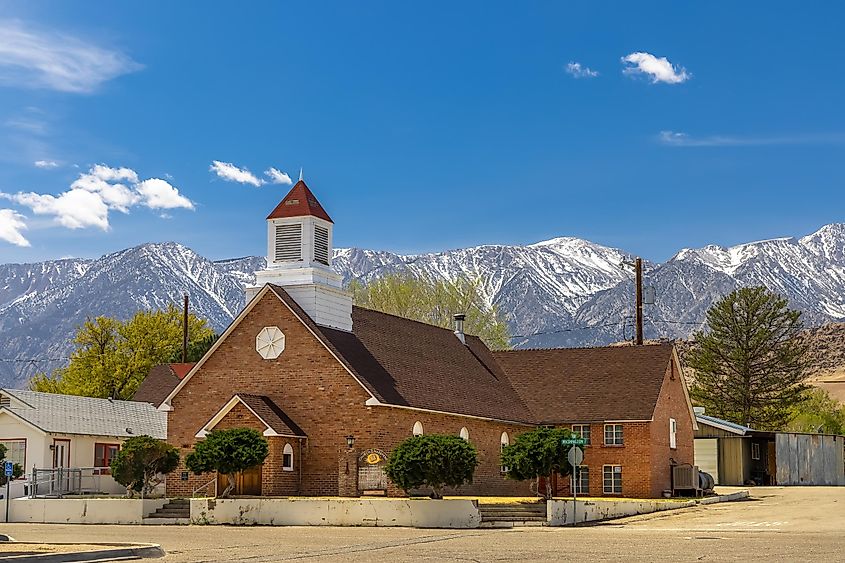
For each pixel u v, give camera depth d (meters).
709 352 102.69
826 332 196.50
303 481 48.41
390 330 55.38
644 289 69.75
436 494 41.81
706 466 71.44
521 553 28.39
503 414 56.31
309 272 51.31
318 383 48.78
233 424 47.56
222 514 42.88
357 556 27.98
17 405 57.25
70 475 56.22
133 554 28.33
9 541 32.72
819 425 97.06
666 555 27.56
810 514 45.03
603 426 57.53
